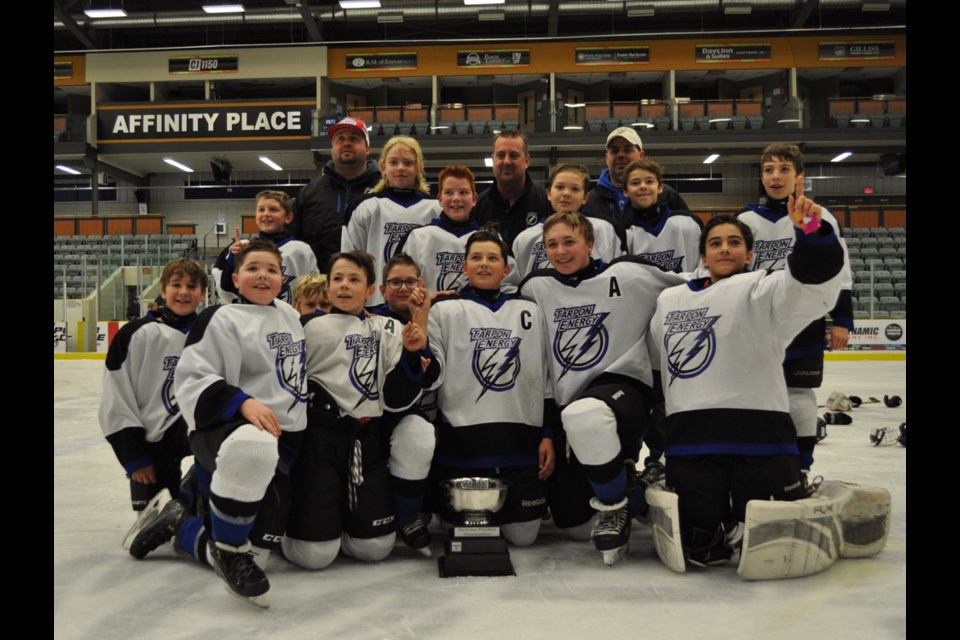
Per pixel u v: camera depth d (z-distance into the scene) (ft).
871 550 8.63
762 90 72.90
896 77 72.79
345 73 70.18
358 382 8.73
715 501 8.36
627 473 10.21
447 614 6.87
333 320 9.04
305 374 8.64
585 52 68.90
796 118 62.18
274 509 8.13
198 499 9.38
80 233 67.10
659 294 9.60
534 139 63.16
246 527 7.33
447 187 11.95
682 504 8.48
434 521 11.08
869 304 50.08
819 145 63.57
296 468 8.56
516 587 7.70
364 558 8.73
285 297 13.92
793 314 7.90
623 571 8.29
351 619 6.76
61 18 70.74
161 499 8.90
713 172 73.72
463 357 9.50
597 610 6.97
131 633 6.46
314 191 15.11
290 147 65.77
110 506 11.67
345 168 14.74
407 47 69.92
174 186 78.74
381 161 13.28
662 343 8.99
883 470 13.88
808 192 72.95
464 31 79.25
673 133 62.18
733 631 6.42
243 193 78.33
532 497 9.38
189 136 66.49
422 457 8.74
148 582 7.93
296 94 80.23
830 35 67.51
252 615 6.89
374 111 64.59
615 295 9.62
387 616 6.83
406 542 9.09
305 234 15.11
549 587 7.70
